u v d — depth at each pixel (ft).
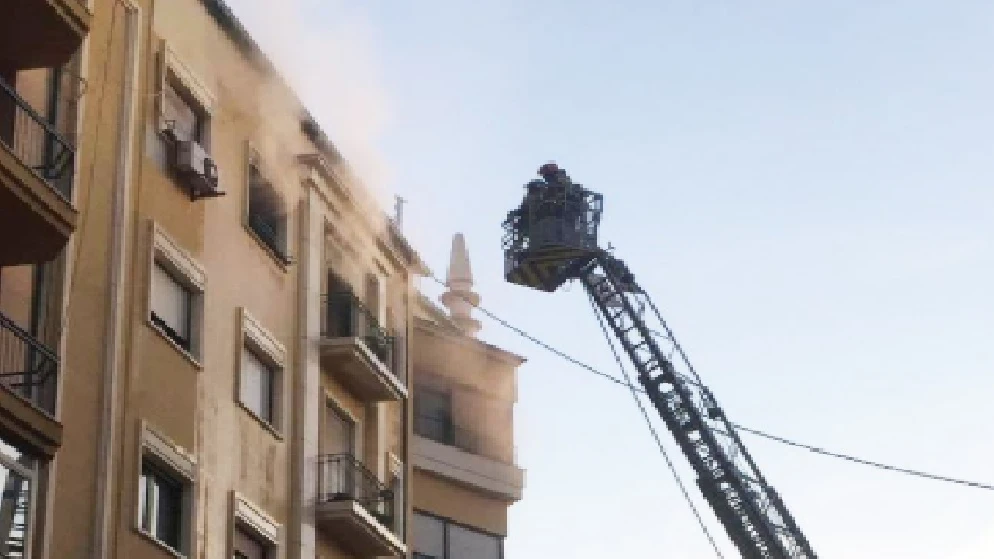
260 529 99.81
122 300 88.69
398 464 122.01
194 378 94.89
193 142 97.14
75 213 80.59
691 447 167.22
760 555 163.53
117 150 91.25
